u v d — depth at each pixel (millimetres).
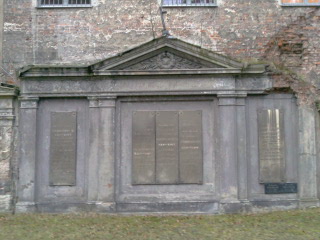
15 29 12469
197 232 9492
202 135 12141
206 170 12047
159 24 12477
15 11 12484
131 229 9844
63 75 12016
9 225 10242
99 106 12070
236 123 12047
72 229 9859
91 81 12125
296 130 12203
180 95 12070
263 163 12078
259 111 12219
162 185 12023
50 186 12055
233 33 12469
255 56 12422
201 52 11898
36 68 11984
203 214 11703
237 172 11898
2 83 12078
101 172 11891
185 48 11898
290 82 12156
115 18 12477
